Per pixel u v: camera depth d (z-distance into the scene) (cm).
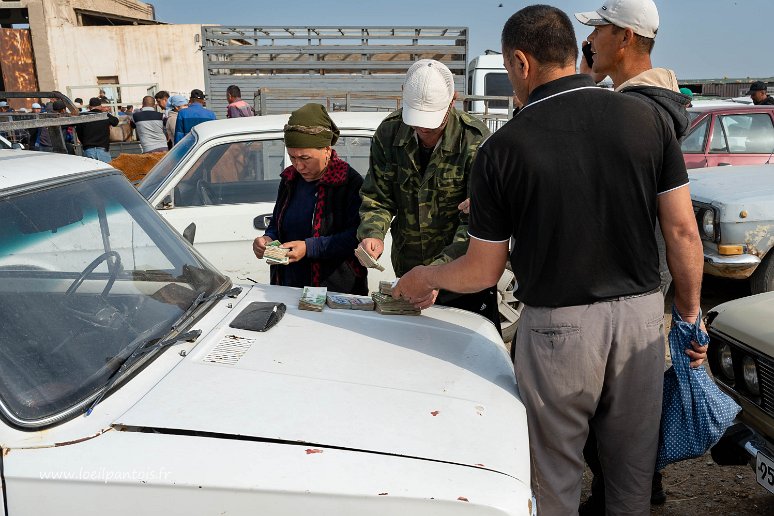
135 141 1191
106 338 185
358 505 146
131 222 228
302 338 212
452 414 175
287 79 971
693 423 222
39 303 178
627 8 240
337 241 291
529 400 199
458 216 280
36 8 2025
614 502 219
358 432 162
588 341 192
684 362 221
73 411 160
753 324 262
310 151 279
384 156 280
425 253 289
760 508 299
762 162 759
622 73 253
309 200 302
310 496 145
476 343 226
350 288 304
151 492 146
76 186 212
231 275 427
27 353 166
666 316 557
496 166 190
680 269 209
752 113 775
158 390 172
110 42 2073
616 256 191
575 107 188
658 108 222
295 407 169
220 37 988
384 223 276
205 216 420
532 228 191
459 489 148
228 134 432
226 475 147
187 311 217
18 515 147
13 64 2052
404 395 181
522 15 198
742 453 253
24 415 155
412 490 147
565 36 194
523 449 170
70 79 2088
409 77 247
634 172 186
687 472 333
